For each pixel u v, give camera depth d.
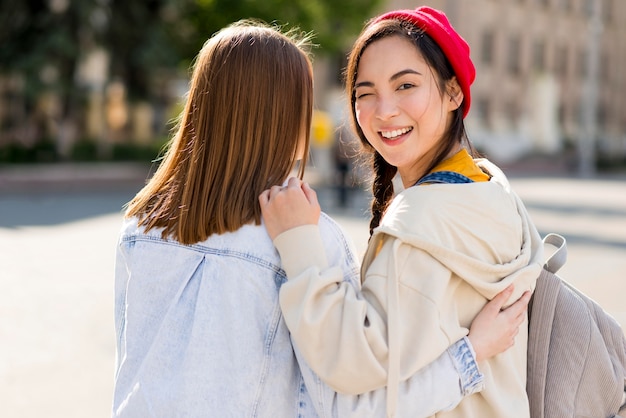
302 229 1.56
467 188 1.62
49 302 6.27
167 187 1.70
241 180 1.60
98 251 8.97
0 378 4.39
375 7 24.94
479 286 1.57
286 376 1.56
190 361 1.52
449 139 1.79
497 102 41.53
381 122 1.75
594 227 12.89
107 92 24.69
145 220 1.69
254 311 1.55
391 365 1.47
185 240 1.60
